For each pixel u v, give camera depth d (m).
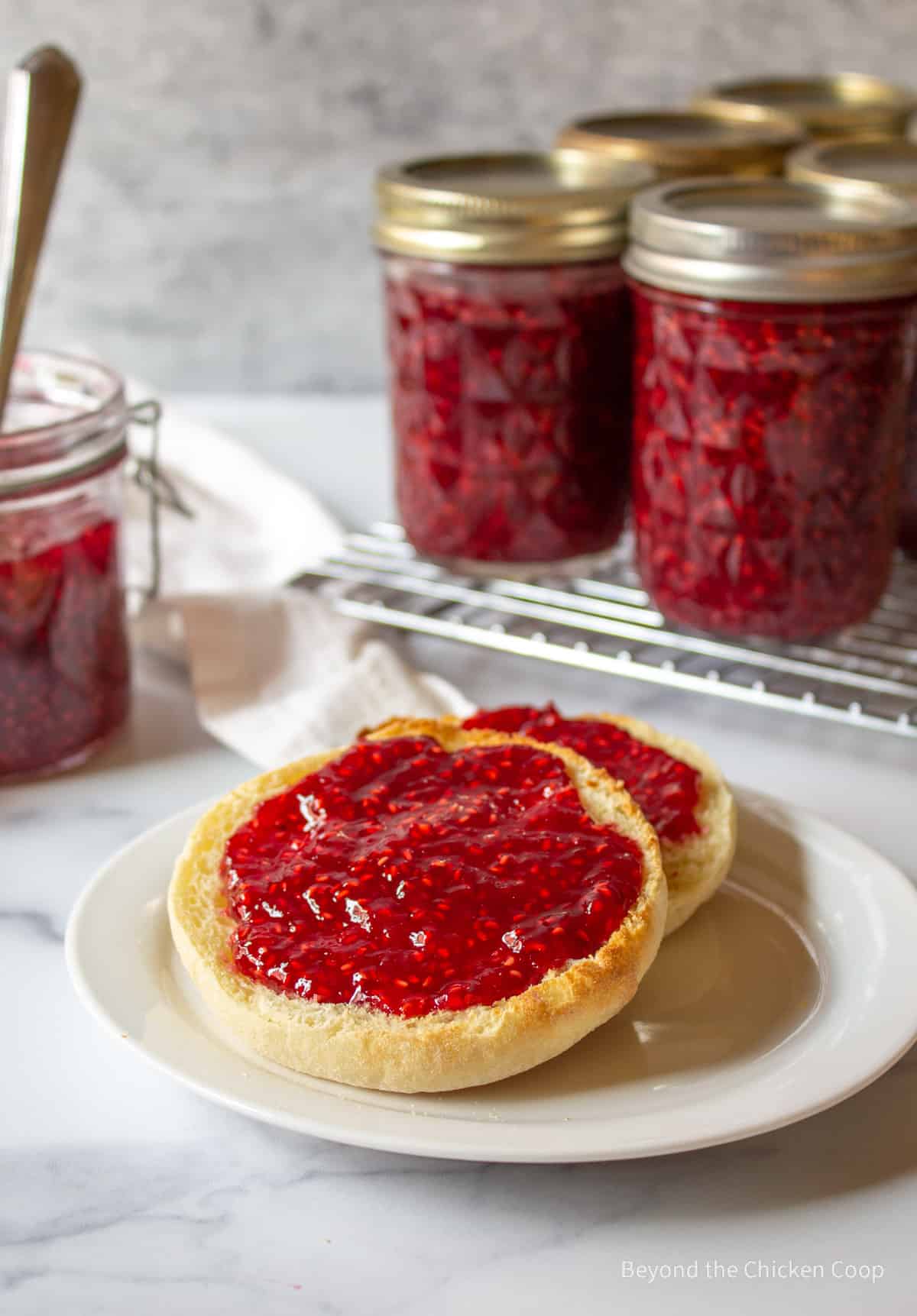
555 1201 0.50
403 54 0.85
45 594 0.61
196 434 0.80
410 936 0.52
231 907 0.54
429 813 0.55
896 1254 0.49
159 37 0.85
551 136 0.86
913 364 0.66
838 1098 0.50
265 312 0.89
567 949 0.52
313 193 0.87
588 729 0.59
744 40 0.84
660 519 0.66
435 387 0.68
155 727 0.66
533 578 0.71
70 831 0.61
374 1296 0.49
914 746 0.64
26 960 0.56
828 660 0.67
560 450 0.69
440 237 0.66
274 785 0.56
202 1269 0.49
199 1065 0.51
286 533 0.75
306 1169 0.51
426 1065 0.50
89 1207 0.50
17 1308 0.48
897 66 0.85
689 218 0.63
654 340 0.65
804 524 0.64
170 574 0.73
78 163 0.87
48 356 0.65
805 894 0.56
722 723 0.65
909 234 0.62
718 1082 0.52
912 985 0.53
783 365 0.62
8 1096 0.53
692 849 0.56
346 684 0.65
